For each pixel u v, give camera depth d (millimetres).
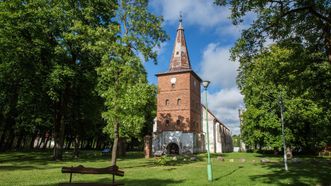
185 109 52531
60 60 27531
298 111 34750
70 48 28625
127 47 21516
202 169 21156
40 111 31016
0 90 28344
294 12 14367
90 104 32594
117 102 19844
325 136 36688
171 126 52719
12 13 24938
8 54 24641
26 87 27125
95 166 23531
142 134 52812
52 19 26938
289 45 16188
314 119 35031
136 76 21141
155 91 21641
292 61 17125
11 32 24781
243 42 14461
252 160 31484
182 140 51406
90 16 27719
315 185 14008
